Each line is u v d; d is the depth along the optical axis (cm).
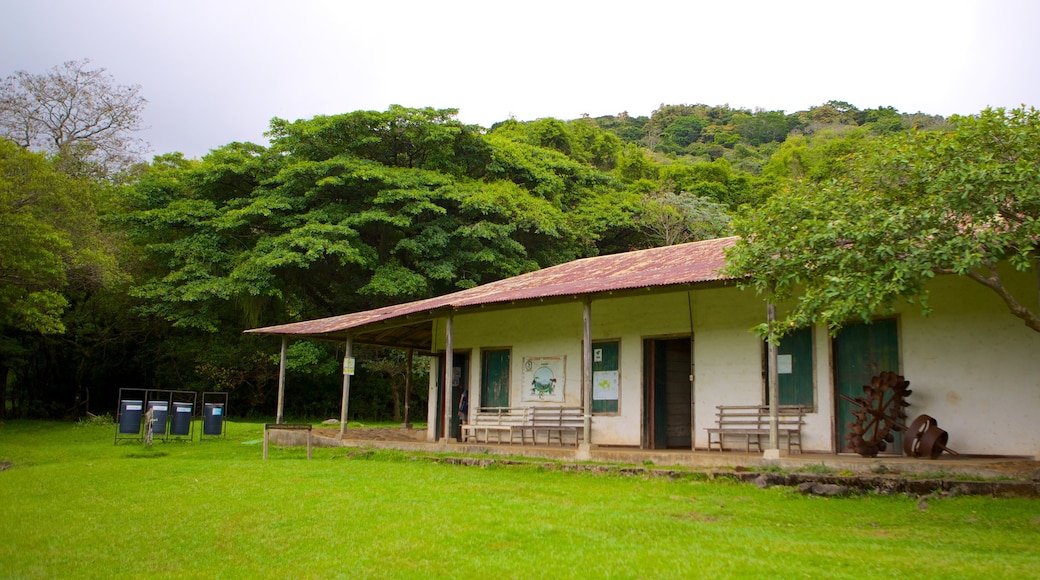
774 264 1100
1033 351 1241
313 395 3994
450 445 1783
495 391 2045
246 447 2109
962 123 1033
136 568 793
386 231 3706
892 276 986
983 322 1299
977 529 883
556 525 927
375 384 4066
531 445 1853
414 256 3625
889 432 1377
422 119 3716
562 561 760
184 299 3269
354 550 828
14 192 2423
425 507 1059
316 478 1366
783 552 779
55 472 1541
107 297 3534
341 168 3603
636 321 1783
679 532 887
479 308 1748
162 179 3769
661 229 4322
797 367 1523
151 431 2175
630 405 1761
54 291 2689
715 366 1638
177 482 1355
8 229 2319
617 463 1438
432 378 2188
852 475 1146
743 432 1527
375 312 2186
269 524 972
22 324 2677
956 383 1314
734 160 7862
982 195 952
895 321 1402
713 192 5319
